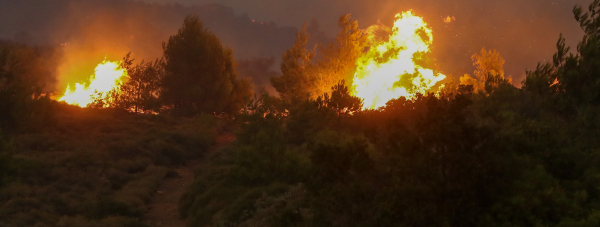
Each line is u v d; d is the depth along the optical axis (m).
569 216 7.27
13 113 24.89
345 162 8.06
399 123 7.92
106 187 18.12
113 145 23.88
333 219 7.79
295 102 27.67
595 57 12.28
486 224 6.84
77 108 35.62
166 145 25.25
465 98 7.36
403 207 7.06
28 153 21.23
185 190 18.19
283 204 11.46
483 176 7.10
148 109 37.34
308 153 16.72
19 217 13.18
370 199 7.71
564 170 8.81
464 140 7.21
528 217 7.03
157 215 16.02
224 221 12.48
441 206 6.98
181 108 37.47
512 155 7.48
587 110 11.33
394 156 7.75
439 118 7.34
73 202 15.52
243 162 16.08
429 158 7.20
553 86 13.36
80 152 21.50
